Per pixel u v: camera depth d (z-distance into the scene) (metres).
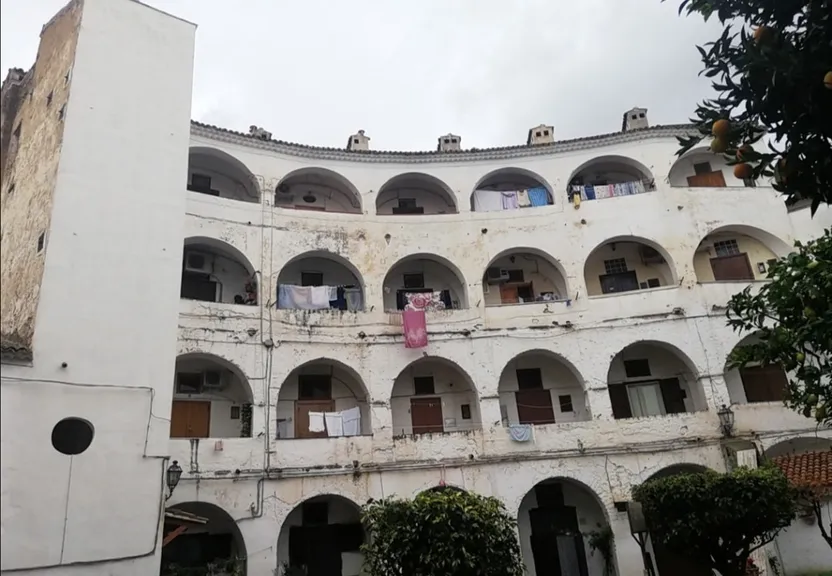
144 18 21.55
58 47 21.06
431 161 35.72
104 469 15.99
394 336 31.34
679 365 32.47
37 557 14.30
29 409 15.29
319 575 28.50
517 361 33.25
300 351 29.89
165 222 19.52
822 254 12.13
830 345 10.03
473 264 33.38
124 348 17.38
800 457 26.38
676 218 33.56
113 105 19.73
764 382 31.47
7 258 19.45
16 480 14.54
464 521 16.89
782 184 8.21
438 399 32.38
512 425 29.86
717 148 8.14
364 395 31.45
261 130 35.59
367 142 37.94
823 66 7.16
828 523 24.77
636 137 35.59
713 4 8.11
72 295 16.97
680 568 24.30
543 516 30.50
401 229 33.91
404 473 28.56
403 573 16.83
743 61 7.77
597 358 31.19
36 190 18.95
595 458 29.28
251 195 33.91
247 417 28.53
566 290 33.19
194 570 23.95
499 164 35.91
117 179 18.97
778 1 7.78
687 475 19.39
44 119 20.19
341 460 28.14
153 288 18.53
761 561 25.59
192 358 28.77
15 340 16.36
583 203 34.44
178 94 21.44
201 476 25.59
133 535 15.95
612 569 28.23
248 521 25.84
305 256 32.44
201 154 32.44
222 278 31.80
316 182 35.78
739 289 31.97
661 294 32.00
